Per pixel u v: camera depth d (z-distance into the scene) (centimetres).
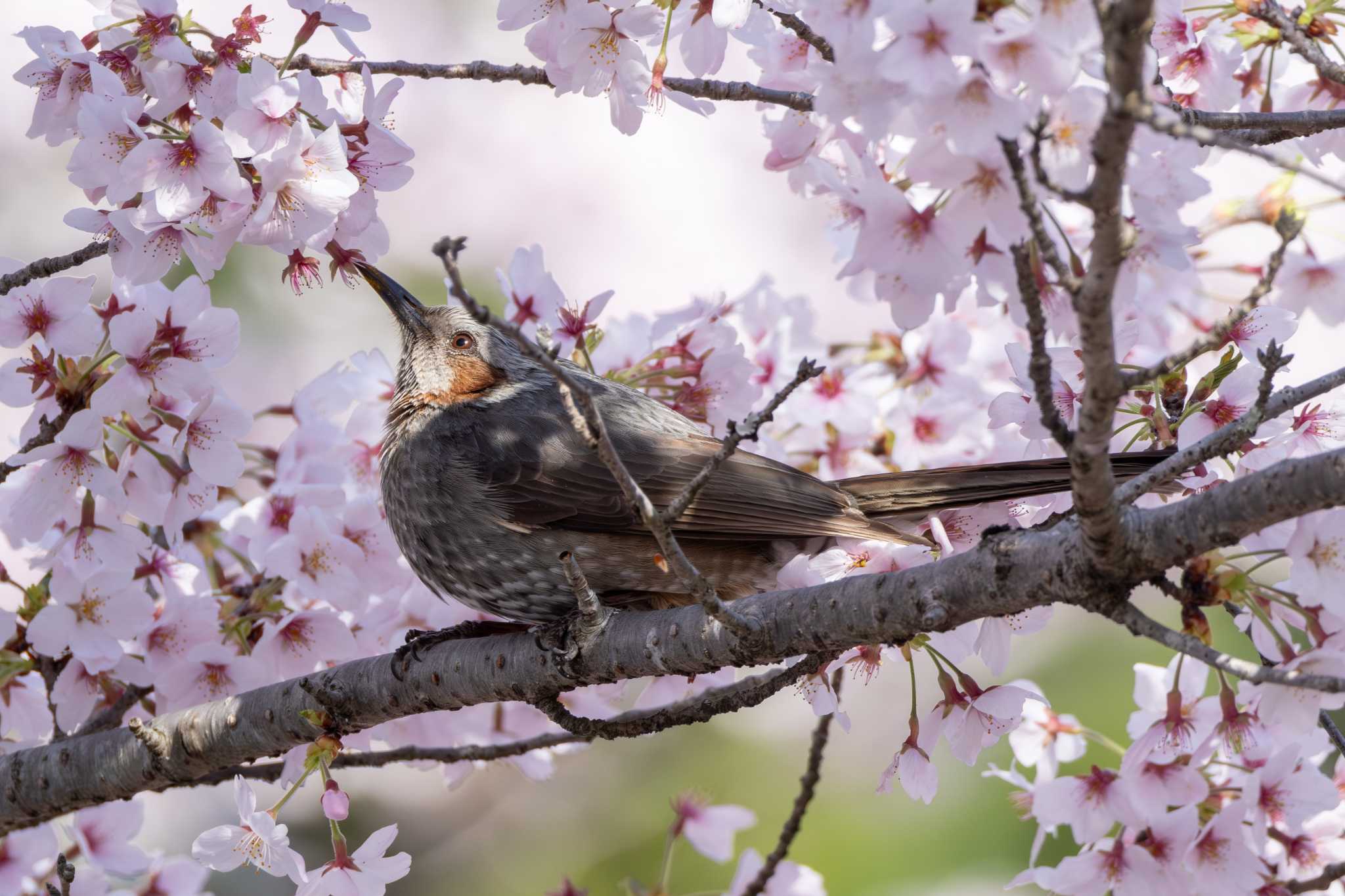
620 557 919
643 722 755
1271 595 623
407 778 1509
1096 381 509
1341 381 577
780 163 749
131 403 790
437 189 1647
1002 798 1363
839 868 1374
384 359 1058
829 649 663
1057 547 581
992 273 602
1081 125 546
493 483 924
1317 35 789
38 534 804
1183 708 711
